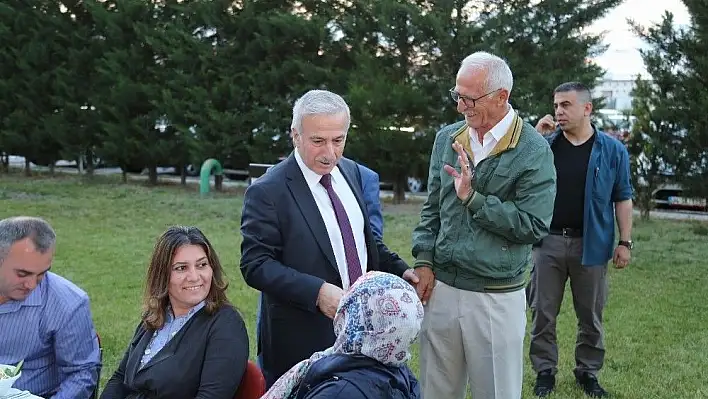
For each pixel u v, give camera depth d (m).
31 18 14.92
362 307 1.92
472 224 3.09
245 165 14.10
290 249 2.82
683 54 9.95
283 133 13.35
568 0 11.23
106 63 14.02
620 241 4.36
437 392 3.31
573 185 4.18
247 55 13.34
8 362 2.84
